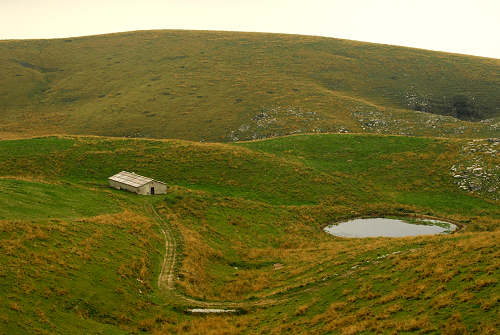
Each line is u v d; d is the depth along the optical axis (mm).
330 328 25734
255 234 55438
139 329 28375
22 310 25750
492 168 75625
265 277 40656
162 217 53906
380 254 39438
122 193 62250
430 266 31516
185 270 38469
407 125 134625
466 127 130375
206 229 52969
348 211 66875
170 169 78500
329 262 40969
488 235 37031
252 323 29484
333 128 131500
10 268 29469
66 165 77938
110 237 40500
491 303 22875
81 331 25953
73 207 49125
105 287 31594
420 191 74562
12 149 83125
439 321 22891
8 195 46031
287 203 68875
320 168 82250
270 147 93250
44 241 34969
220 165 80438
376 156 86562
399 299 27453
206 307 32500
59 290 29016
